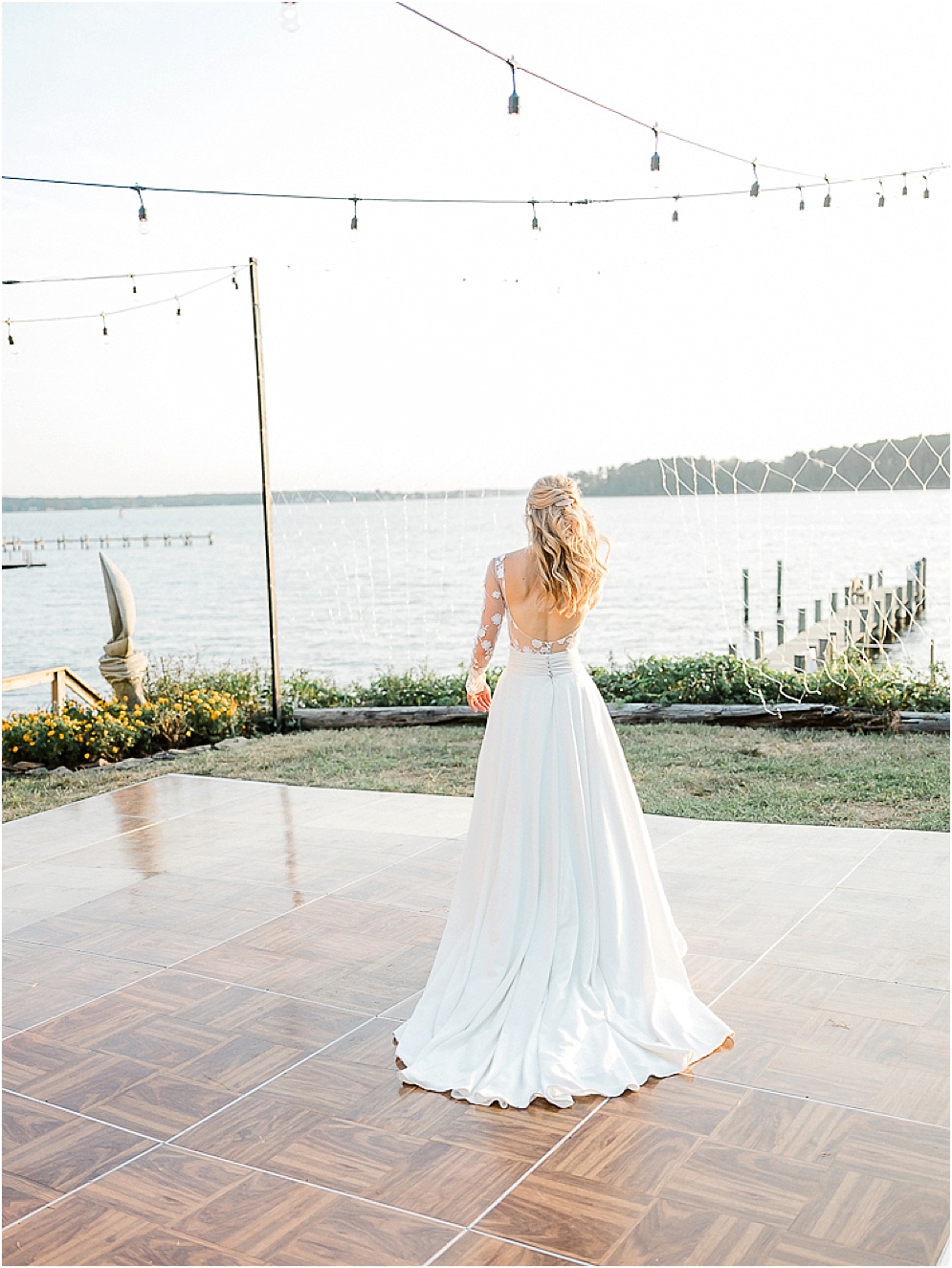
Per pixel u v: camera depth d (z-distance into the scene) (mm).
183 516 67500
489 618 3387
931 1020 3266
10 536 54969
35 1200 2549
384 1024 3398
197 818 6074
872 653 10102
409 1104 2908
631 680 8812
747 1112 2791
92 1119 2908
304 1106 2920
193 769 7379
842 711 7797
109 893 4812
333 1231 2381
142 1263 2297
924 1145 2617
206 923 4367
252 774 7129
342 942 4086
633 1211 2402
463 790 6414
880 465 8883
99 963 4000
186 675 9812
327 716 8828
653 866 3426
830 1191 2445
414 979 3721
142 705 8508
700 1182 2500
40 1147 2775
